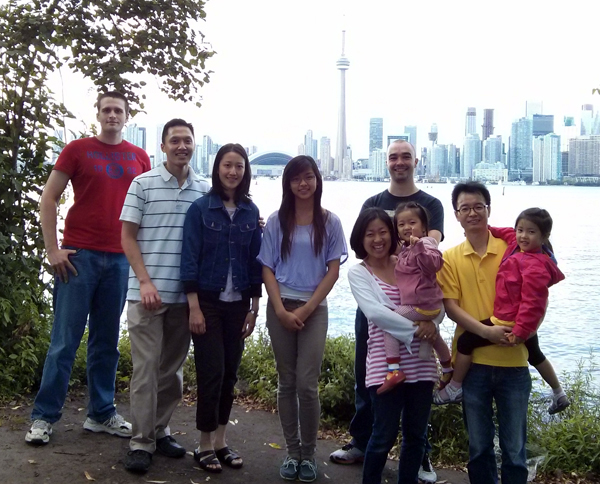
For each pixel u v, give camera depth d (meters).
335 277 3.80
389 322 3.38
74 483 3.60
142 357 3.83
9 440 4.14
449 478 4.14
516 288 3.24
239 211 3.88
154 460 3.99
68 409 4.83
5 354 5.14
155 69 5.58
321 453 4.39
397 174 4.11
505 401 3.33
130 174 4.39
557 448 4.35
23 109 5.38
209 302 3.80
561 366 7.63
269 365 5.66
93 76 5.40
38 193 5.47
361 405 4.12
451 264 3.47
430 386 3.45
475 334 3.35
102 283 4.33
